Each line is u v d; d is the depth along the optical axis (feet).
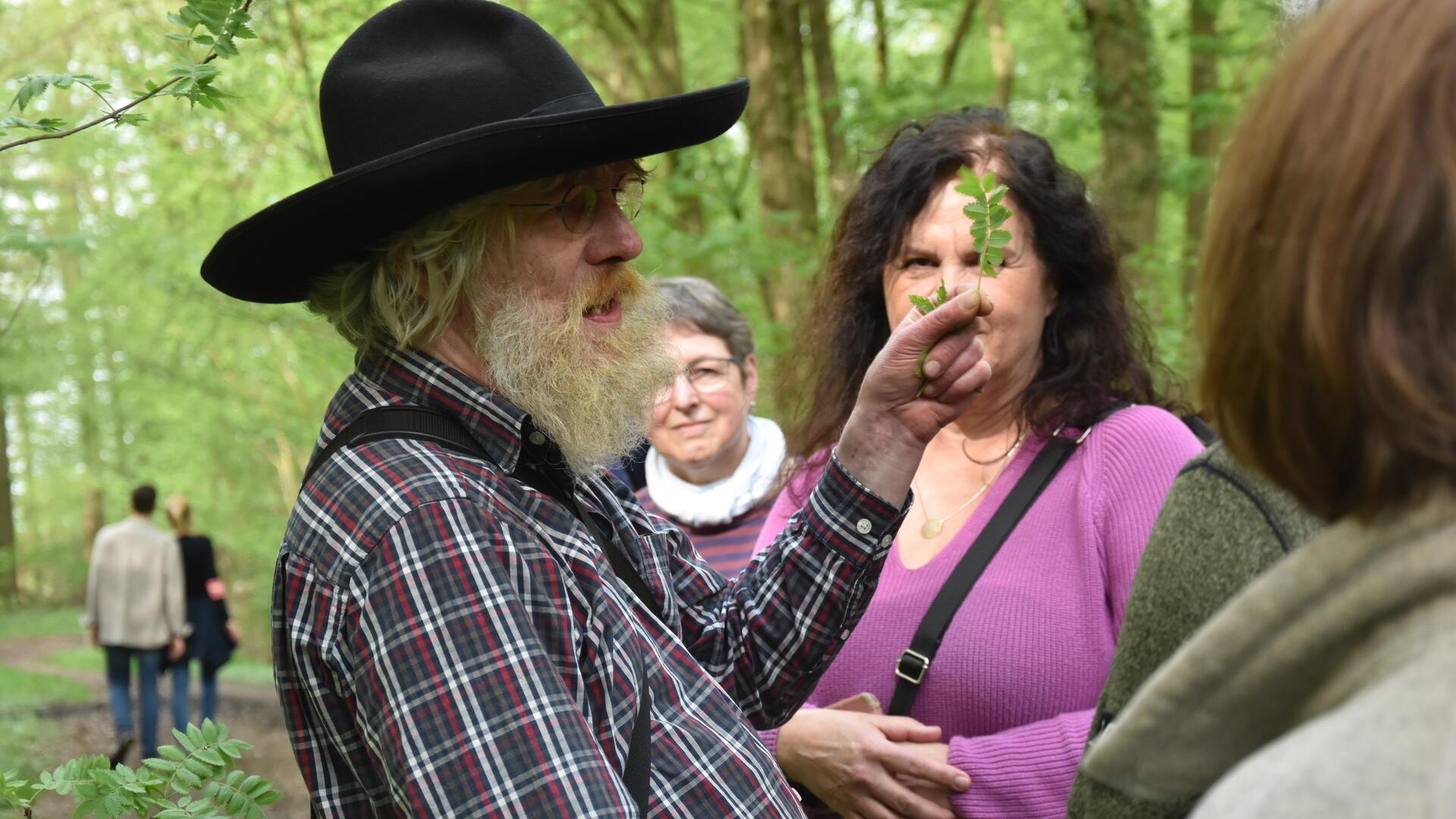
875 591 5.85
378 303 4.80
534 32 4.95
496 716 3.94
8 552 66.49
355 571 4.16
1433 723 2.05
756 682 5.47
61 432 62.85
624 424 5.10
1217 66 25.85
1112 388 6.59
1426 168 2.15
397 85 4.78
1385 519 2.25
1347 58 2.27
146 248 26.84
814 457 7.20
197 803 4.93
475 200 4.72
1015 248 6.33
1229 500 3.27
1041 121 24.34
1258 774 2.17
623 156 4.76
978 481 6.51
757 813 4.50
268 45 20.02
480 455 4.66
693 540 9.53
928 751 5.86
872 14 32.45
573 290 4.90
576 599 4.40
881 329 7.07
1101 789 3.33
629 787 4.27
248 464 56.70
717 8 36.14
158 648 25.86
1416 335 2.16
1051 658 5.86
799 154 29.53
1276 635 2.33
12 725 26.96
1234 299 2.43
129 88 17.93
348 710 4.29
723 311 9.62
